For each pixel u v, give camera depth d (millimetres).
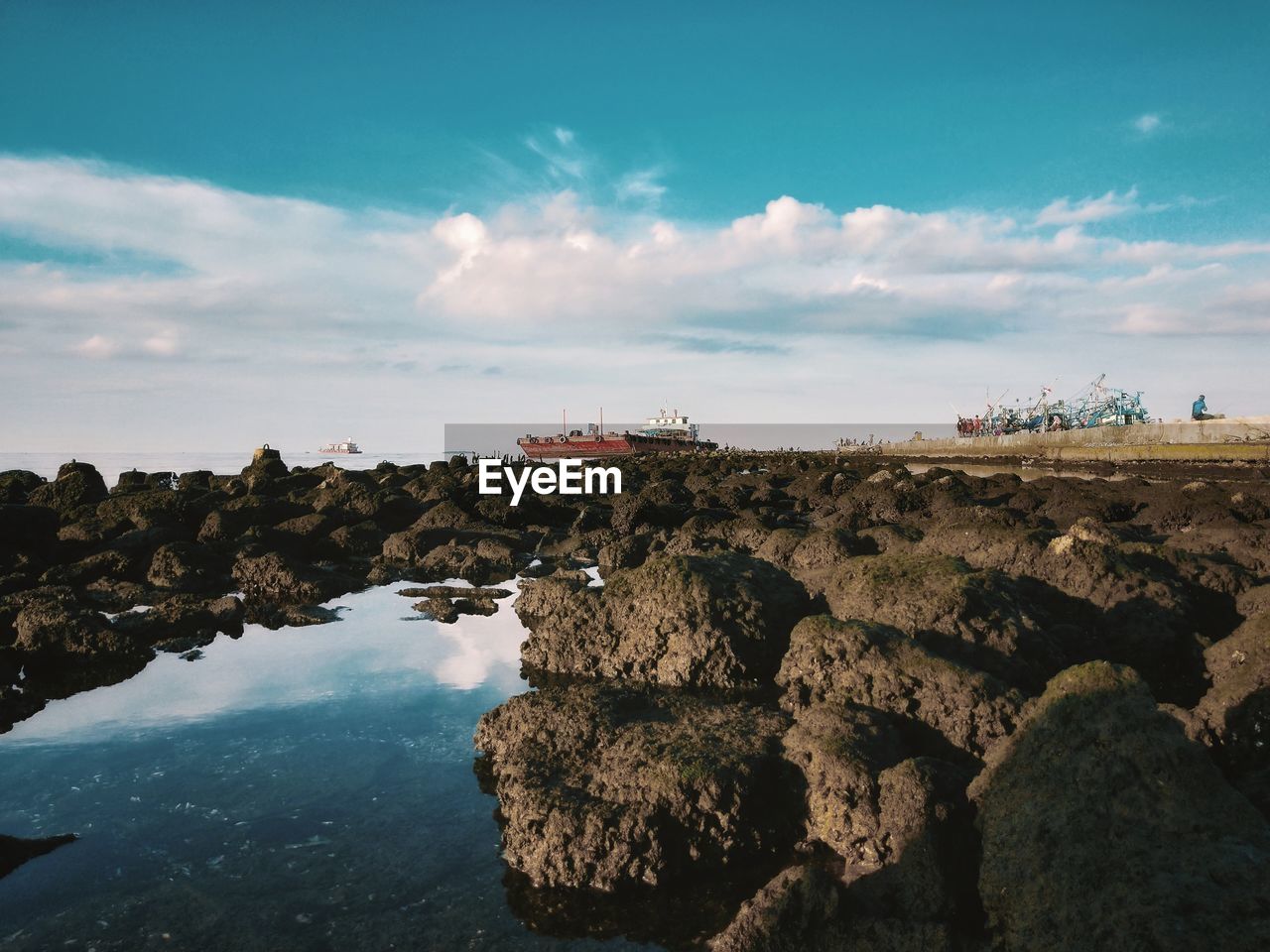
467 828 7945
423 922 6469
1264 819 5645
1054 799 5867
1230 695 7961
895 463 73625
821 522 28766
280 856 7449
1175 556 13383
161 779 9055
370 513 28703
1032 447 71312
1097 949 5074
